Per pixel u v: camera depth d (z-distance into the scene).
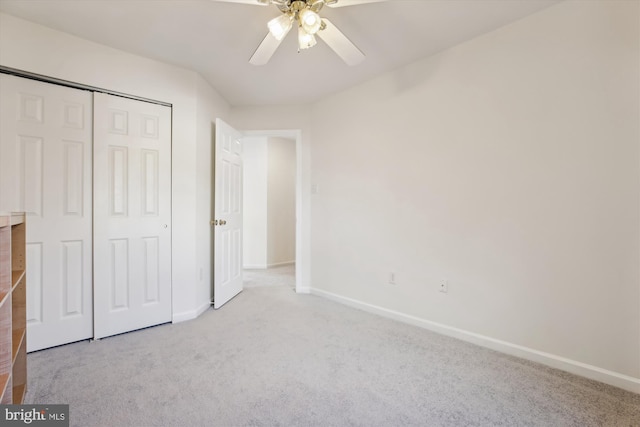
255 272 4.91
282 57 2.53
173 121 2.68
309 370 1.89
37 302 2.13
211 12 1.94
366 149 3.03
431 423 1.43
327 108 3.41
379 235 2.93
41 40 2.09
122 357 2.04
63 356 2.05
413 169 2.65
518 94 2.06
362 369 1.91
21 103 2.06
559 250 1.91
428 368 1.92
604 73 1.75
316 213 3.58
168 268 2.67
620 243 1.71
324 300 3.38
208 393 1.65
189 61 2.60
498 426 1.42
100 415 1.46
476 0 1.85
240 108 3.68
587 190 1.81
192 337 2.37
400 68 2.73
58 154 2.19
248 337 2.38
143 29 2.13
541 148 1.97
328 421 1.44
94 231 2.33
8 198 2.03
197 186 2.84
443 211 2.46
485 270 2.23
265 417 1.46
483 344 2.24
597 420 1.46
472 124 2.29
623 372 1.71
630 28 1.67
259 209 5.29
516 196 2.08
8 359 1.16
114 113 2.40
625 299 1.70
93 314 2.33
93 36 2.22
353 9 1.93
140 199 2.53
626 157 1.69
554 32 1.91
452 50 2.38
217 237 3.05
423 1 1.85
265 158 5.29
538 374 1.85
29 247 2.10
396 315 2.78
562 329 1.91
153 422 1.42
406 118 2.70
